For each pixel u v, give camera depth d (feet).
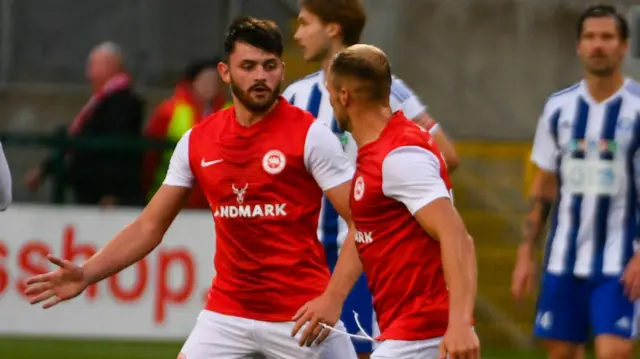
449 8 152.87
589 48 80.23
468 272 51.85
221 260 64.03
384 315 56.44
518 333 138.21
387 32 152.15
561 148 82.23
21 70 162.81
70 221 120.47
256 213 62.08
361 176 55.42
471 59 153.17
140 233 64.13
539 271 139.85
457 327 51.11
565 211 81.82
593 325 80.07
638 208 80.59
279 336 63.21
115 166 125.18
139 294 119.24
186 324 118.93
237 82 61.16
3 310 119.96
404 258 54.80
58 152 125.39
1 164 62.13
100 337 119.65
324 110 74.18
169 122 128.47
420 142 54.13
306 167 61.87
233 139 62.03
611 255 80.02
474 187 147.74
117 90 128.16
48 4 164.76
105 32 162.61
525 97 153.48
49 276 61.98
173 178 64.34
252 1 151.12
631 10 145.48
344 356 63.93
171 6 161.68
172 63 161.07
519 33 153.58
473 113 152.97
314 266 63.31
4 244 120.06
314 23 73.41
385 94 55.67
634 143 80.48
